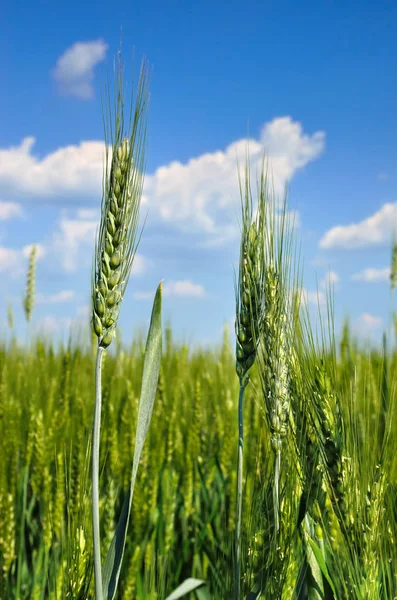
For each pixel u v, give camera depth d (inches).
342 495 17.0
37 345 49.6
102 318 16.0
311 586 18.0
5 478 27.7
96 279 16.2
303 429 17.5
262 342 17.7
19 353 52.1
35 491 29.3
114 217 16.2
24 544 29.3
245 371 17.6
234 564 17.5
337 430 17.2
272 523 17.3
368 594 16.5
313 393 17.3
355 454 17.1
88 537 17.7
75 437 27.6
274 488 17.1
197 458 33.2
